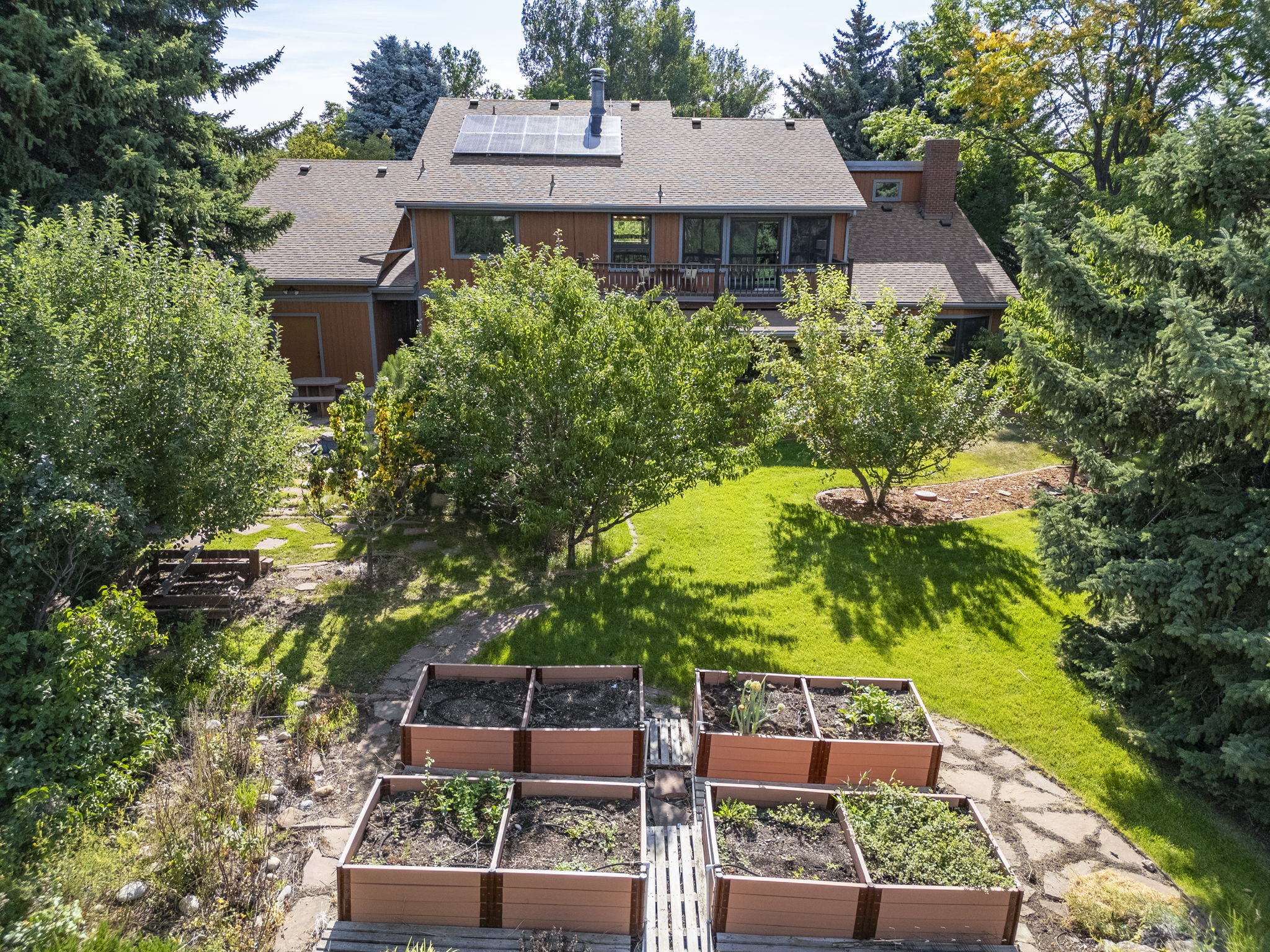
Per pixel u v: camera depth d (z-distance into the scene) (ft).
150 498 31.19
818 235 74.90
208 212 55.77
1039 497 31.71
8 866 19.35
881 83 144.25
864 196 89.15
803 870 20.21
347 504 38.68
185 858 20.29
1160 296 28.12
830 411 47.62
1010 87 89.04
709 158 77.82
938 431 45.85
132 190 51.13
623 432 35.81
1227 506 26.50
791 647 33.35
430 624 34.83
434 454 41.78
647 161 77.05
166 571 38.11
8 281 29.01
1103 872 21.74
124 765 23.58
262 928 19.04
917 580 39.65
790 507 49.70
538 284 42.29
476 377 36.63
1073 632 32.48
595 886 19.16
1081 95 94.99
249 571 38.60
